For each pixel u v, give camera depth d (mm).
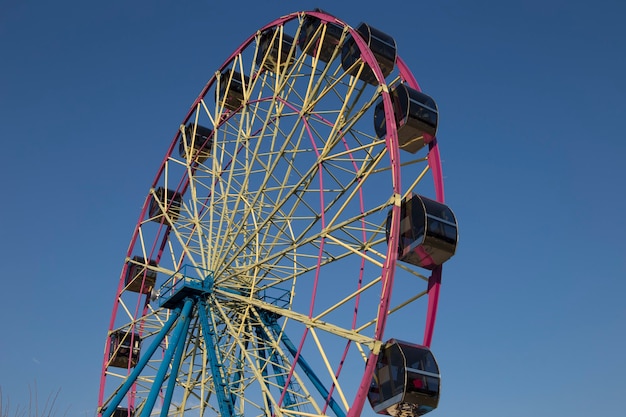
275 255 28766
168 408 28953
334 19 29312
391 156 23672
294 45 31594
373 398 22594
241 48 35469
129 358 35000
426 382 21359
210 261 31641
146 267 36312
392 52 28141
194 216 34219
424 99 25672
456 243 23281
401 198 22828
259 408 26812
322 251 25484
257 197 29781
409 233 23859
